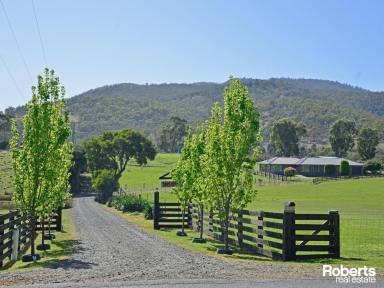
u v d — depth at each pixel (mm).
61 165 22141
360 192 71438
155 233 27344
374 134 155250
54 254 18500
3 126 117000
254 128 18719
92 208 57656
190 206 30938
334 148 165625
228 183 18766
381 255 17828
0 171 81188
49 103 18750
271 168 125500
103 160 94125
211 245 21594
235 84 18875
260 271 13469
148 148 98438
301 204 55750
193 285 11242
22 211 19078
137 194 74812
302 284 11344
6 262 17469
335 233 16750
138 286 11125
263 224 18328
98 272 13336
